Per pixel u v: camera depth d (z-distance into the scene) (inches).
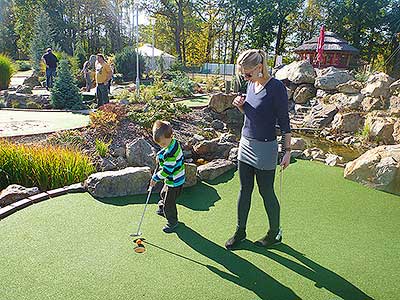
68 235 115.6
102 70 324.2
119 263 101.4
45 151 183.2
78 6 1519.4
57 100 380.2
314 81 480.4
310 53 807.1
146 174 155.2
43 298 86.1
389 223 136.7
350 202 157.1
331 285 96.0
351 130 360.5
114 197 147.8
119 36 1641.2
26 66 1123.9
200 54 1470.2
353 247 117.0
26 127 266.2
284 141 105.7
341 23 1231.5
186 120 332.5
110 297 87.6
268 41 1379.2
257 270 101.3
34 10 1379.2
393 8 1206.9
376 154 184.2
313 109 425.7
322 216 141.0
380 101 371.2
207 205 146.5
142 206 140.7
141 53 868.6
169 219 122.1
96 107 361.7
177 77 575.5
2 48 1483.8
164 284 93.4
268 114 102.2
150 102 330.6
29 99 410.3
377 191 172.1
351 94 418.6
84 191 151.9
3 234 114.4
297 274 100.3
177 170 118.1
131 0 1349.7
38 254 104.0
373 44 1232.8
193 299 88.3
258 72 100.7
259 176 107.3
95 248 108.6
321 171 202.2
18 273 95.0
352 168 187.0
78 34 1528.1
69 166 178.9
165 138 116.4
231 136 296.2
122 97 396.2
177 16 1349.7
